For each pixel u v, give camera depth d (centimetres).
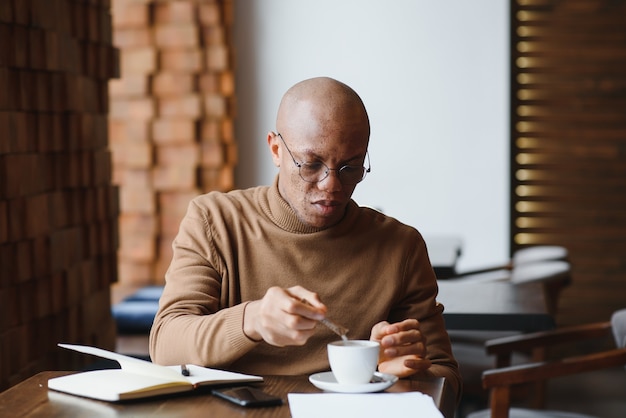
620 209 568
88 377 174
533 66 567
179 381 166
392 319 216
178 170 553
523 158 571
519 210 573
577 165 568
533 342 308
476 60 557
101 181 341
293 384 177
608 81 564
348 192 202
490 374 266
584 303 574
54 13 290
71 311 307
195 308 200
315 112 195
